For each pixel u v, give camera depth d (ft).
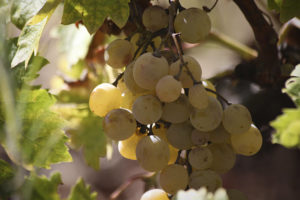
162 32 1.67
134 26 1.84
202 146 1.61
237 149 1.62
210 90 1.60
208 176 1.58
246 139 1.61
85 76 2.10
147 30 1.70
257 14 1.86
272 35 1.90
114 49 1.66
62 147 1.71
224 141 1.61
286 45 2.03
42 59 1.72
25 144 1.69
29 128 1.69
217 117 1.55
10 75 1.68
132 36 1.74
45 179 1.70
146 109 1.54
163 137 1.64
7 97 1.63
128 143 1.64
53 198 1.69
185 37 1.64
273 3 1.75
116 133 1.56
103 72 2.08
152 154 1.55
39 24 1.66
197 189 1.58
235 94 2.12
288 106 2.07
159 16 1.66
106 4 1.67
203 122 1.55
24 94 1.69
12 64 1.64
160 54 1.54
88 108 2.04
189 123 1.59
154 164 1.55
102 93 1.60
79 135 2.04
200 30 1.63
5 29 1.68
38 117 1.69
